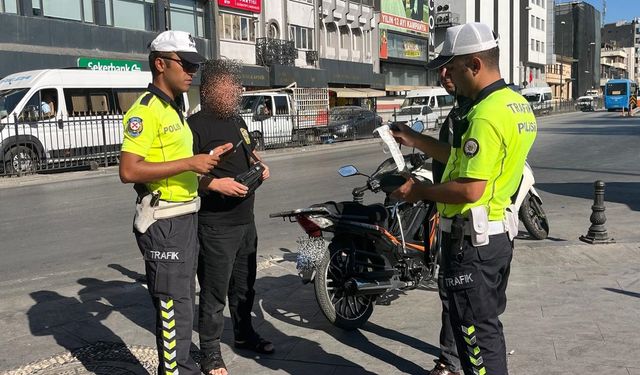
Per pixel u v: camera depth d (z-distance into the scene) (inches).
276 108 904.9
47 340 171.5
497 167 100.4
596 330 166.4
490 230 103.0
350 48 1658.5
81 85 651.5
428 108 1241.4
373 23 1758.1
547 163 587.2
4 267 253.1
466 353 107.7
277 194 432.5
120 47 980.6
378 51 1791.3
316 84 1396.4
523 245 256.2
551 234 287.0
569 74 3951.8
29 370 151.4
